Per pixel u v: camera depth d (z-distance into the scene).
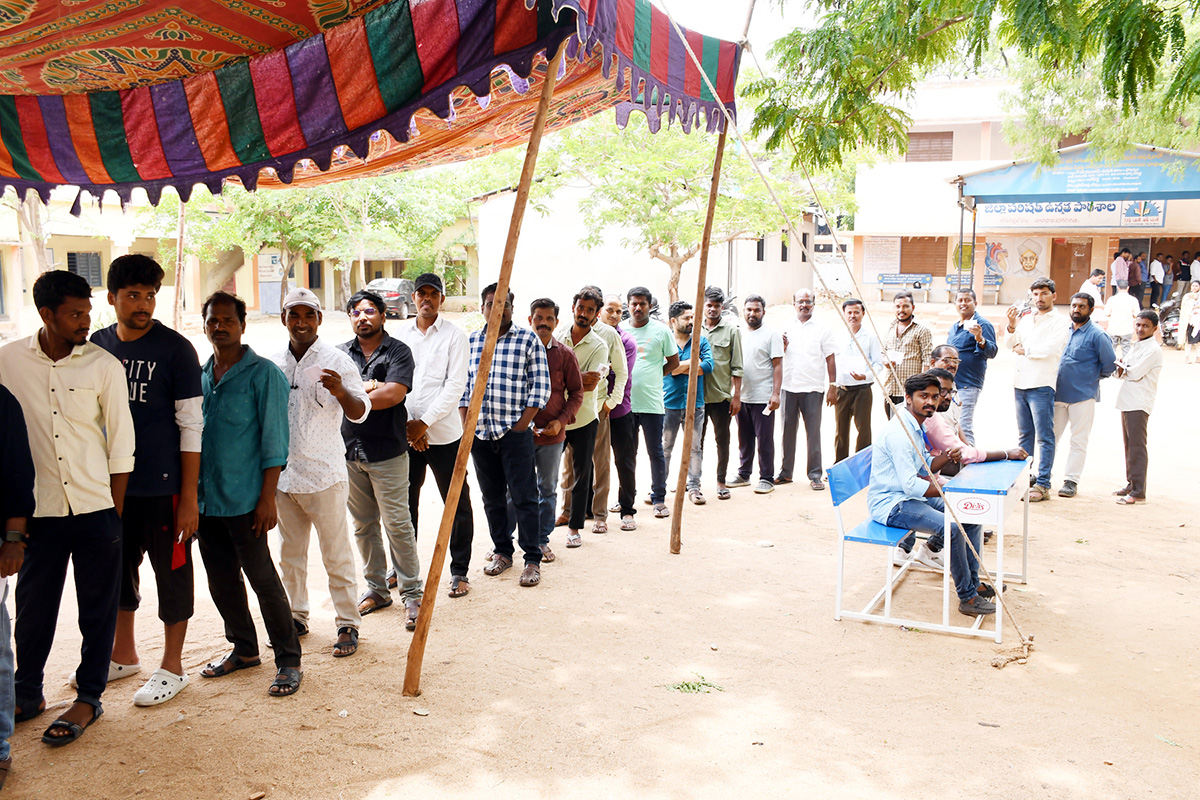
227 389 4.15
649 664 4.67
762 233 16.14
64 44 4.20
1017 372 8.37
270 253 33.75
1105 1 5.09
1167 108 5.36
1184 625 5.21
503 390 5.82
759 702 4.22
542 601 5.62
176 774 3.53
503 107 5.43
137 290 3.88
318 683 4.39
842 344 8.83
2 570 3.44
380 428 5.07
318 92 4.39
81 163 5.25
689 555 6.64
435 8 3.95
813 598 5.73
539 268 21.61
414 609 5.21
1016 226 26.28
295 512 4.85
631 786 3.49
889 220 27.69
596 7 3.74
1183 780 3.53
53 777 3.50
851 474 5.57
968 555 5.40
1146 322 7.88
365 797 3.40
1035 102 16.16
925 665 4.66
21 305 23.08
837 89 6.65
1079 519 7.54
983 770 3.60
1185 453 10.30
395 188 25.98
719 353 8.29
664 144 15.93
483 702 4.21
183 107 4.86
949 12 5.98
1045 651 4.84
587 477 6.74
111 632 3.92
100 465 3.78
